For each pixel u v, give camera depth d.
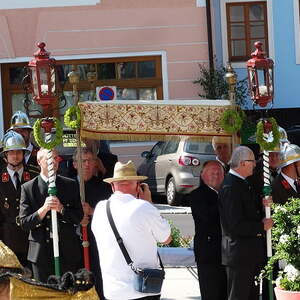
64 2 29.36
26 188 9.74
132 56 29.42
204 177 9.94
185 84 29.41
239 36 30.05
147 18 29.41
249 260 9.28
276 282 9.36
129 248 7.94
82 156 10.26
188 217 20.56
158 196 24.11
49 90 10.05
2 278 5.33
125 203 8.03
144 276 7.85
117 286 7.94
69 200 9.77
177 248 11.48
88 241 10.00
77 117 10.07
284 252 9.18
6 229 10.45
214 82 28.72
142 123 10.40
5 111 29.36
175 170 22.31
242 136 12.72
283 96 30.14
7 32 29.34
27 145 12.12
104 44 29.39
